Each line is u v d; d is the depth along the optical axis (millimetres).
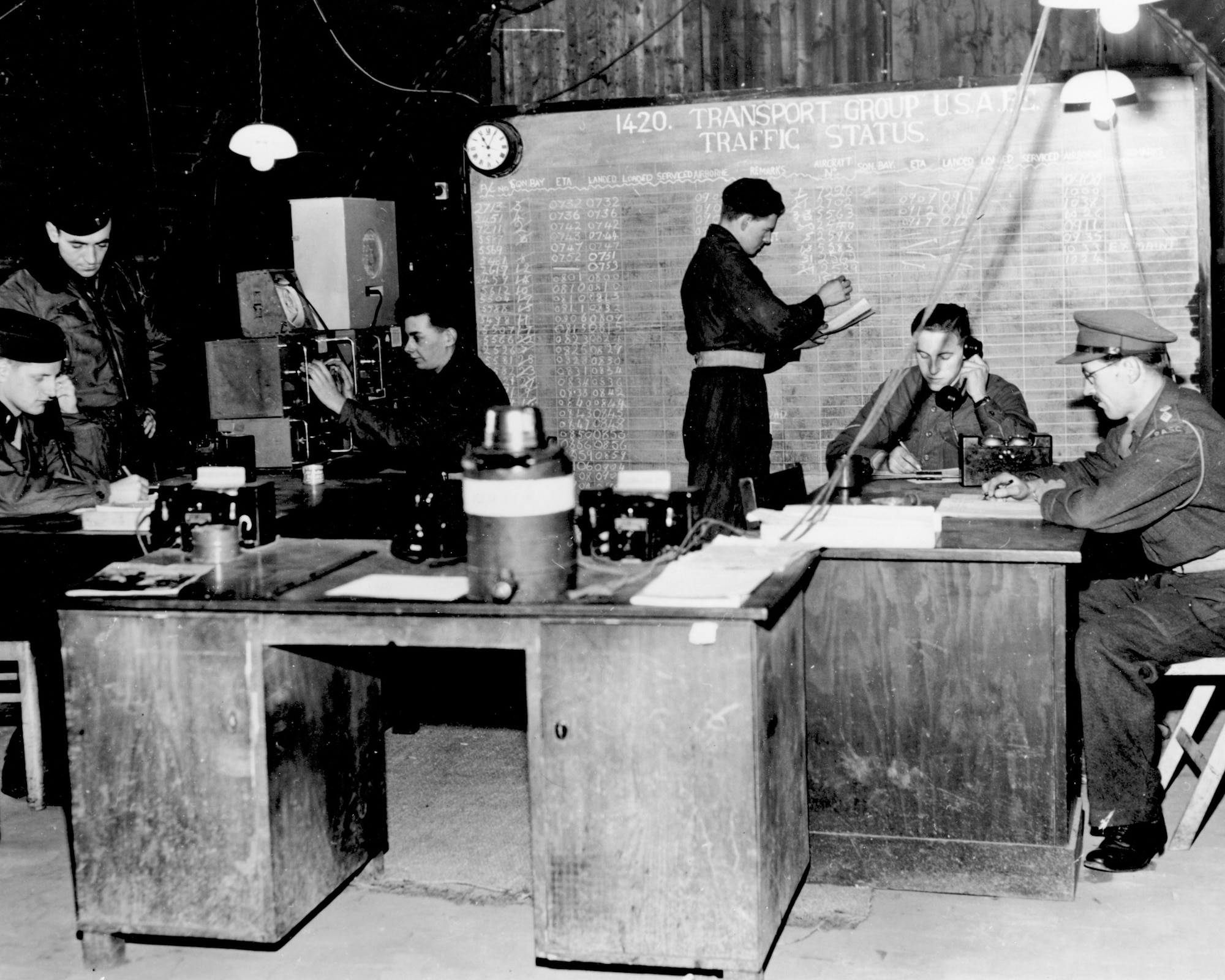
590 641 2262
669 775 2256
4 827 3328
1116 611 2947
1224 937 2551
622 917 2309
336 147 5777
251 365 4395
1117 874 2865
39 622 3293
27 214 4527
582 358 5707
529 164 5645
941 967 2459
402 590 2416
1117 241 5137
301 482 4176
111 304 4629
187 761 2428
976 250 5246
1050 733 2703
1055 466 3688
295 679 2523
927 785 2785
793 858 2584
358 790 2838
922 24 5410
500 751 3982
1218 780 2977
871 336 5375
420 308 4125
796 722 2592
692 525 2721
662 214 5535
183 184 5199
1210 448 2926
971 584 2719
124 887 2486
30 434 3582
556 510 2324
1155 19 5129
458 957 2580
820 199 5359
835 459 4289
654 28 5672
